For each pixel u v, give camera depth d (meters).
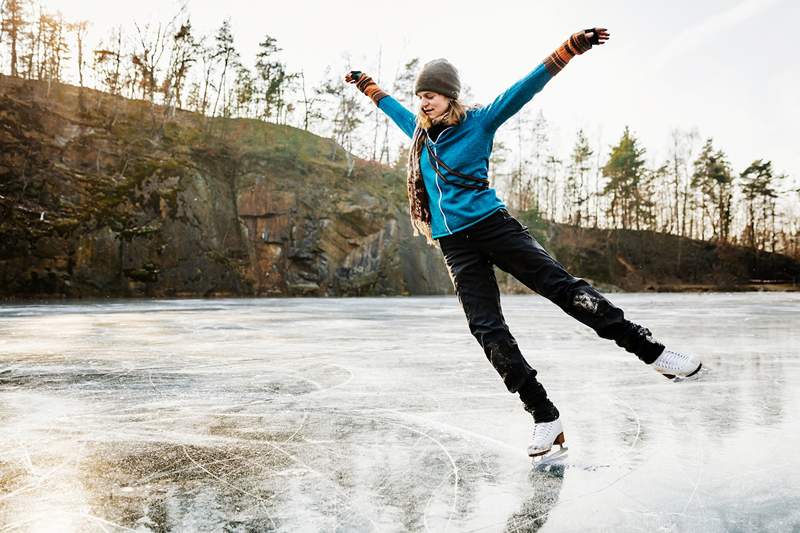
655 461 1.59
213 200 27.00
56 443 1.78
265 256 27.86
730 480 1.41
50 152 23.48
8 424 2.03
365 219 30.27
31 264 21.08
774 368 3.49
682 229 63.00
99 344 4.68
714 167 60.66
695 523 1.13
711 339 5.29
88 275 22.20
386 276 30.69
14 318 8.01
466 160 1.82
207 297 24.98
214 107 35.16
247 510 1.21
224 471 1.50
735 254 59.12
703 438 1.86
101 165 24.61
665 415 2.22
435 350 4.39
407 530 1.11
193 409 2.30
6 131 22.58
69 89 27.83
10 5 33.38
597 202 62.00
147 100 31.86
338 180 31.55
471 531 1.10
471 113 1.86
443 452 1.70
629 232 58.31
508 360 1.75
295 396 2.58
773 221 66.50
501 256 1.81
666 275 55.84
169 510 1.21
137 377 3.08
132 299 20.16
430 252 33.59
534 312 11.02
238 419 2.13
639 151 58.81
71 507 1.23
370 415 2.21
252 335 5.61
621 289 50.03
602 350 4.45
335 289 28.94
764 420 2.13
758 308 12.92
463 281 1.87
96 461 1.58
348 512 1.20
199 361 3.72
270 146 31.41
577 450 1.72
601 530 1.10
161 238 24.42
